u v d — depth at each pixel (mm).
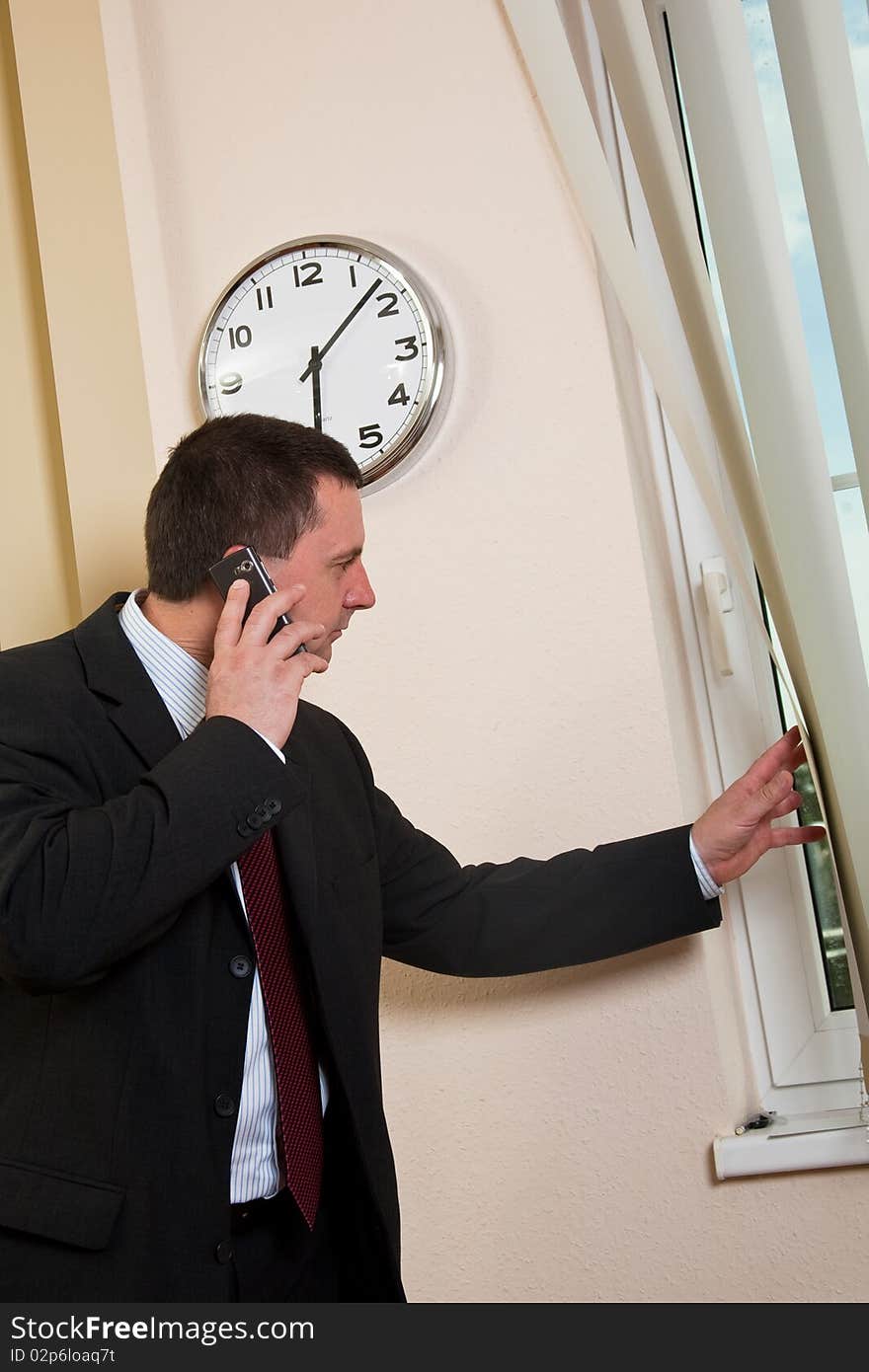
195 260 2041
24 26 2043
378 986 1455
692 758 1858
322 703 1901
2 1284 1179
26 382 2057
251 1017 1307
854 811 1491
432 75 1961
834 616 1495
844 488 1856
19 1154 1209
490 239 1907
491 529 1862
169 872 1143
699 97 1551
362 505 1913
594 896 1598
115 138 2066
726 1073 1721
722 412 1576
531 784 1812
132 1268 1179
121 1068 1223
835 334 1557
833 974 1847
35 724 1283
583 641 1812
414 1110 1821
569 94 1508
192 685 1370
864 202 1535
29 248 2074
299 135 2010
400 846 1640
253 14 2053
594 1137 1753
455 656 1860
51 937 1124
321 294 1927
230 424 1425
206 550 1362
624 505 1816
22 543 2031
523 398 1868
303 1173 1296
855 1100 1785
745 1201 1693
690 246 1553
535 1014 1791
